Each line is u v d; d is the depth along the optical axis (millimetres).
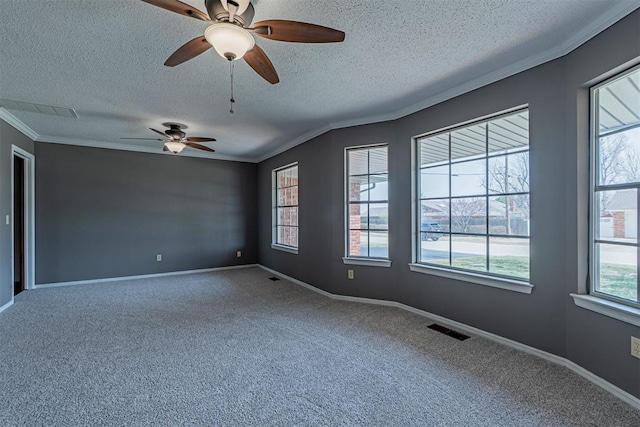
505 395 1879
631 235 1860
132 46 2152
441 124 3070
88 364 2271
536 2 1739
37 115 3629
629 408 1737
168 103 3273
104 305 3740
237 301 3920
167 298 4059
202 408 1770
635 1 1700
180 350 2508
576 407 1757
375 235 3846
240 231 6363
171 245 5656
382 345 2594
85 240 4953
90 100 3164
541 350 2342
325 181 4203
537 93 2342
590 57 1989
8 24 1874
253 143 5141
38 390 1939
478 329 2791
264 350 2508
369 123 3773
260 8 1775
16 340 2691
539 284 2348
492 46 2199
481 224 2848
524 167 2543
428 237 3354
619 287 1925
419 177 3436
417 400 1841
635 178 1840
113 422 1652
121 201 5234
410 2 1735
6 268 3645
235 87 2873
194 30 1971
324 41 1692
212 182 6066
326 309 3570
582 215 2105
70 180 4848
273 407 1780
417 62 2424
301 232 4812
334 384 2016
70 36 2020
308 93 3025
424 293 3307
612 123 1970
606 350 1905
